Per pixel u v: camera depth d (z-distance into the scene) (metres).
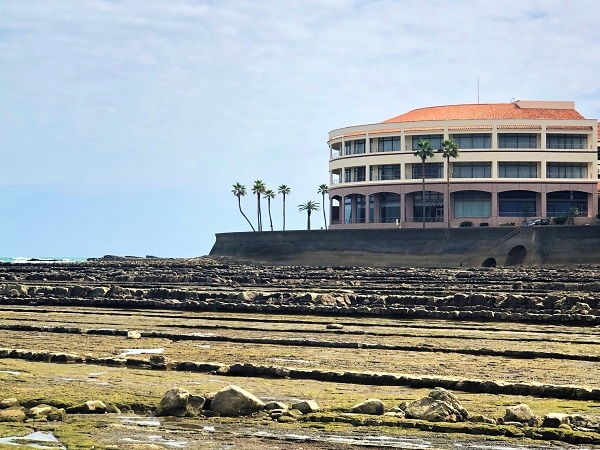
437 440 29.70
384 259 163.88
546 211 183.88
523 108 199.50
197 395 34.59
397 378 41.56
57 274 132.50
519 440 29.84
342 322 71.00
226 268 154.75
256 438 29.73
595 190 183.88
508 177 184.12
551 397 38.47
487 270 137.62
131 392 37.91
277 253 177.75
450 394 34.28
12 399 34.88
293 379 42.97
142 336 60.44
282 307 80.06
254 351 53.53
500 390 39.53
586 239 146.38
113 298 90.31
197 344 56.84
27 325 65.94
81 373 43.69
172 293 90.75
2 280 125.81
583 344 56.34
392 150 192.12
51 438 29.42
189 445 28.67
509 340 58.59
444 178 185.38
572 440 29.75
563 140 186.00
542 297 80.81
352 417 32.72
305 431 30.86
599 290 94.88
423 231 161.88
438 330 65.00
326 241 172.12
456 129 186.00
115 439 29.34
